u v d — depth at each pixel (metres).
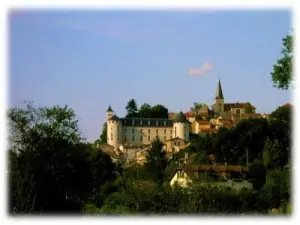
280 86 45.44
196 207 39.16
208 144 129.50
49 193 58.19
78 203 59.94
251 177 86.25
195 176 72.62
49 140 63.41
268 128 122.00
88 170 66.62
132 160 198.25
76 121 66.38
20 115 62.50
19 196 39.62
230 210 41.34
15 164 56.06
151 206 41.62
